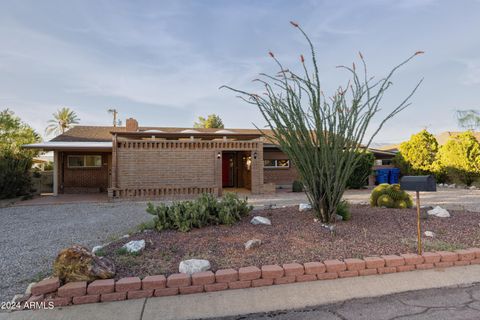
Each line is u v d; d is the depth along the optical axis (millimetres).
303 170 6195
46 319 2957
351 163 6172
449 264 4344
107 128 21266
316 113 5793
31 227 7531
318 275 3881
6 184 13688
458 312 3064
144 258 4258
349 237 5113
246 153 17859
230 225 5922
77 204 12133
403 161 21062
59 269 3469
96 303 3297
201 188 14078
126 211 10070
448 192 15039
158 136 14391
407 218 6574
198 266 3814
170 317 3014
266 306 3225
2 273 4281
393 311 3107
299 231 5430
